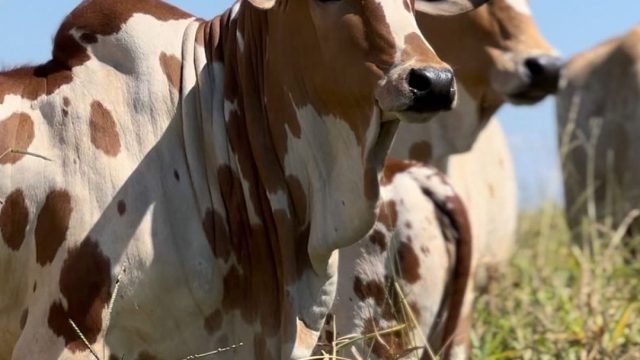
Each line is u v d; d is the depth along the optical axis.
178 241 6.27
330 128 6.23
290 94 6.30
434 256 7.63
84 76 6.41
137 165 6.29
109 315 6.12
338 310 7.46
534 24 9.54
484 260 9.89
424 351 7.62
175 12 6.66
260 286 6.42
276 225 6.38
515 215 11.04
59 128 6.32
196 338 6.35
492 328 9.22
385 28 5.98
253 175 6.41
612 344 8.62
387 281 7.48
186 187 6.35
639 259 11.03
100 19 6.49
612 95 13.95
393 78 5.87
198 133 6.45
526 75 9.32
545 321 9.24
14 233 6.27
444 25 9.38
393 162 7.78
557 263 11.68
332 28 6.06
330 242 6.29
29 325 6.24
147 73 6.42
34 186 6.26
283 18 6.27
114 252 6.15
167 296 6.24
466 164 9.78
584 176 13.86
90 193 6.21
